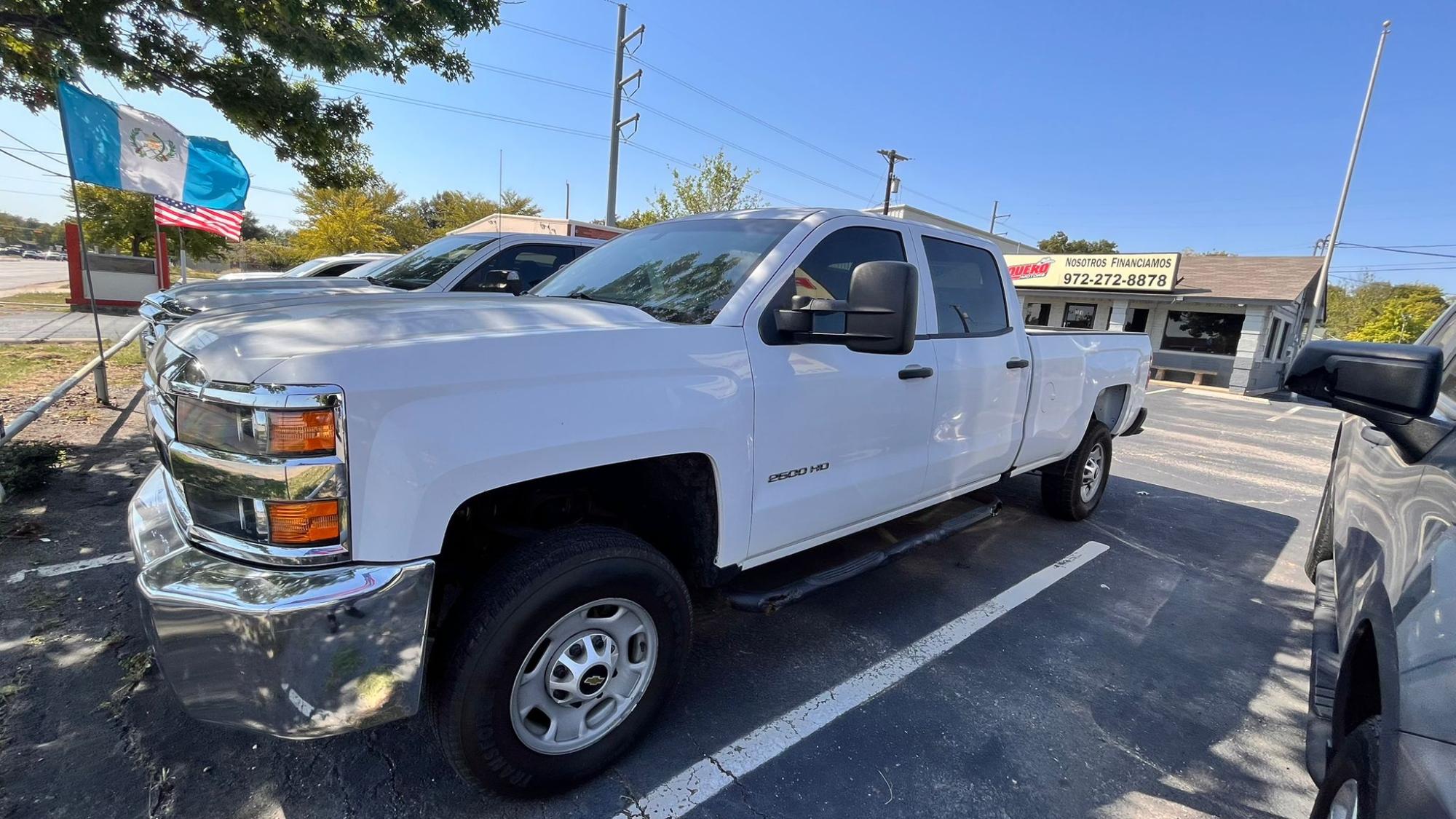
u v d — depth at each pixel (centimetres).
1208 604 401
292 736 170
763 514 265
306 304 240
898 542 348
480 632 195
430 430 177
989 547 473
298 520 165
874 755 254
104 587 344
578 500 260
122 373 920
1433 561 146
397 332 190
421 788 229
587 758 226
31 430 611
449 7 695
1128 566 452
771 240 288
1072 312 2441
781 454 267
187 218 1343
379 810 219
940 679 306
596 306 247
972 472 385
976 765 251
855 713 279
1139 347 552
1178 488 686
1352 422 343
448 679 195
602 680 225
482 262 609
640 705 238
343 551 169
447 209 4622
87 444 587
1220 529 549
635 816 221
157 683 273
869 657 323
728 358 245
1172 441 998
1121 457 842
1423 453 177
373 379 169
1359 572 209
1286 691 311
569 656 220
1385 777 129
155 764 233
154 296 531
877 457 314
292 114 763
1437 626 132
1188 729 279
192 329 206
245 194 888
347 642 168
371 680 172
